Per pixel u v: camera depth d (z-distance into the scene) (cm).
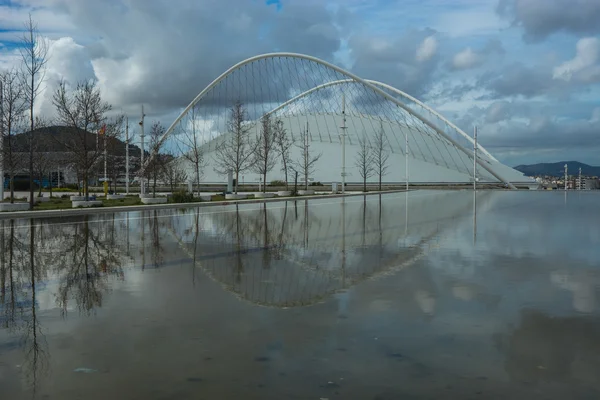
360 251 1175
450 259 1045
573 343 491
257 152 6462
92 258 1082
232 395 375
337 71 7781
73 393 382
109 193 5166
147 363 444
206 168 8788
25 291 759
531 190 7894
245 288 769
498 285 776
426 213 2505
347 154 9150
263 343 496
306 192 5584
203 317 600
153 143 5384
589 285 773
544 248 1210
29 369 432
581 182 12688
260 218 2220
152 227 1797
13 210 2675
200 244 1320
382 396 372
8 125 2994
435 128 8544
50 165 4972
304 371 421
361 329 541
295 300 685
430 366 431
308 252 1164
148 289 768
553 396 370
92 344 500
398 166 9038
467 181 8975
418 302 666
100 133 3875
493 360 445
